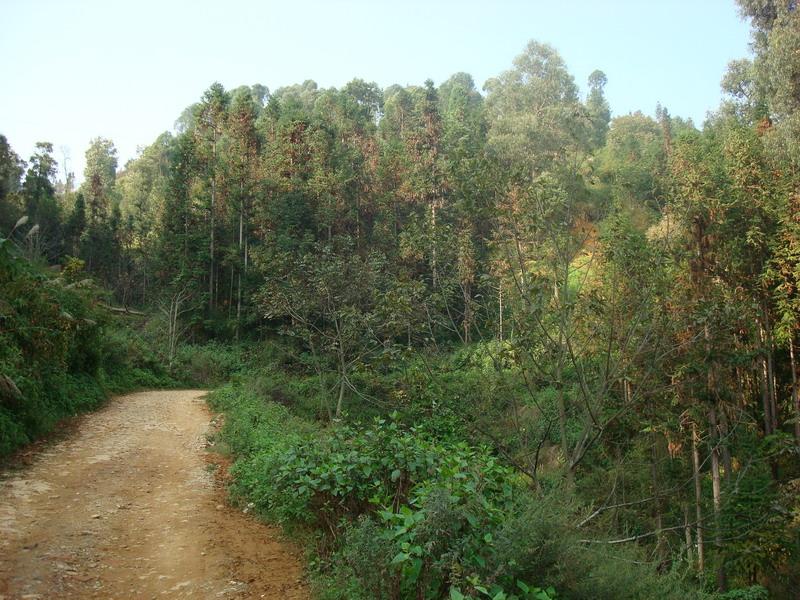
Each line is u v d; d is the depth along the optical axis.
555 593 3.91
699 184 11.84
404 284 9.34
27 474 7.87
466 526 4.23
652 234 10.95
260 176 41.84
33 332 11.68
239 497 7.79
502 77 55.12
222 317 39.62
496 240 8.92
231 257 39.28
